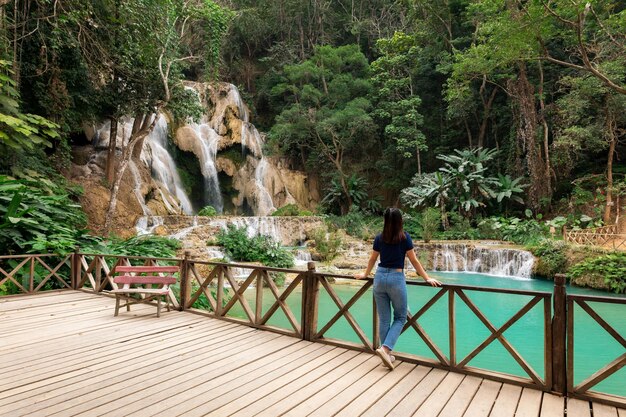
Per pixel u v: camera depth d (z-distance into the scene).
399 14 29.02
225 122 23.88
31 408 2.62
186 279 5.71
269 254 13.34
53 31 10.35
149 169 19.20
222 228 15.23
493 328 3.20
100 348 3.95
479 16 18.91
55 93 12.34
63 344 4.06
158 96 14.31
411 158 25.75
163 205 18.09
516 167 21.33
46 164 12.12
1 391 2.90
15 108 9.16
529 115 19.44
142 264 7.91
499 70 21.03
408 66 25.22
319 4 30.34
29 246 7.22
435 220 19.02
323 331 4.14
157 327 4.75
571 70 19.73
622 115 16.89
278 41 30.98
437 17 22.98
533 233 16.91
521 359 3.05
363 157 27.70
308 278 4.29
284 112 24.22
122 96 14.20
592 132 17.20
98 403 2.72
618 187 17.11
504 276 14.02
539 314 8.10
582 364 5.29
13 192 7.38
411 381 3.15
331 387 3.03
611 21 11.13
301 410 2.65
